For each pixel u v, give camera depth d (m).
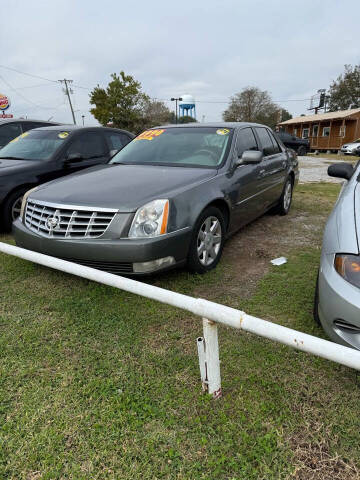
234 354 2.20
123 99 32.81
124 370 2.06
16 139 5.87
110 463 1.51
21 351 2.24
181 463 1.50
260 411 1.76
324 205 6.45
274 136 5.25
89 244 2.66
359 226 2.07
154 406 1.79
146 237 2.62
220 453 1.54
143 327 2.50
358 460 1.52
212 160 3.65
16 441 1.61
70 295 2.96
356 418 1.73
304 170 13.61
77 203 2.79
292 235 4.60
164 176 3.25
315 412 1.76
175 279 3.19
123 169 3.62
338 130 27.53
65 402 1.83
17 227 3.16
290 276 3.31
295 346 1.45
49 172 4.94
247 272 3.41
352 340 1.86
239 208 3.76
